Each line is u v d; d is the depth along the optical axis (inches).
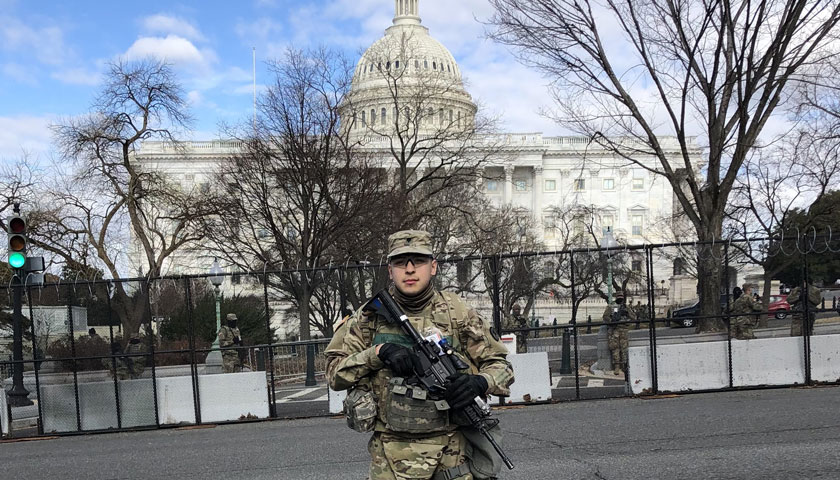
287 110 1142.3
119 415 489.7
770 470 259.3
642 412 422.9
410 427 135.1
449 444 138.3
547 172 3998.5
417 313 145.7
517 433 367.2
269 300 613.0
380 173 1229.1
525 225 2437.3
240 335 578.9
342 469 297.4
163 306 561.6
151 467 330.6
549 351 590.9
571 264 514.6
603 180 4082.2
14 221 529.7
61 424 491.8
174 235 1382.9
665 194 4065.0
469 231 1675.7
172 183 1566.2
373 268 566.9
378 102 1784.0
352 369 138.7
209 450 372.2
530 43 884.6
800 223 1501.0
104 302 521.3
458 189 1705.2
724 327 525.7
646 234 3863.2
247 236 1342.3
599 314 579.2
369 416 137.9
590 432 358.9
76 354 512.7
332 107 1153.4
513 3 867.4
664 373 502.9
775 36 834.8
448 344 139.6
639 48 877.8
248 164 1194.0
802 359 509.7
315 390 636.1
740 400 452.4
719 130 897.5
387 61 1585.9
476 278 545.0
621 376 565.0
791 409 400.8
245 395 497.0
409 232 144.8
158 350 555.2
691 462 277.0
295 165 1128.8
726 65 893.8
